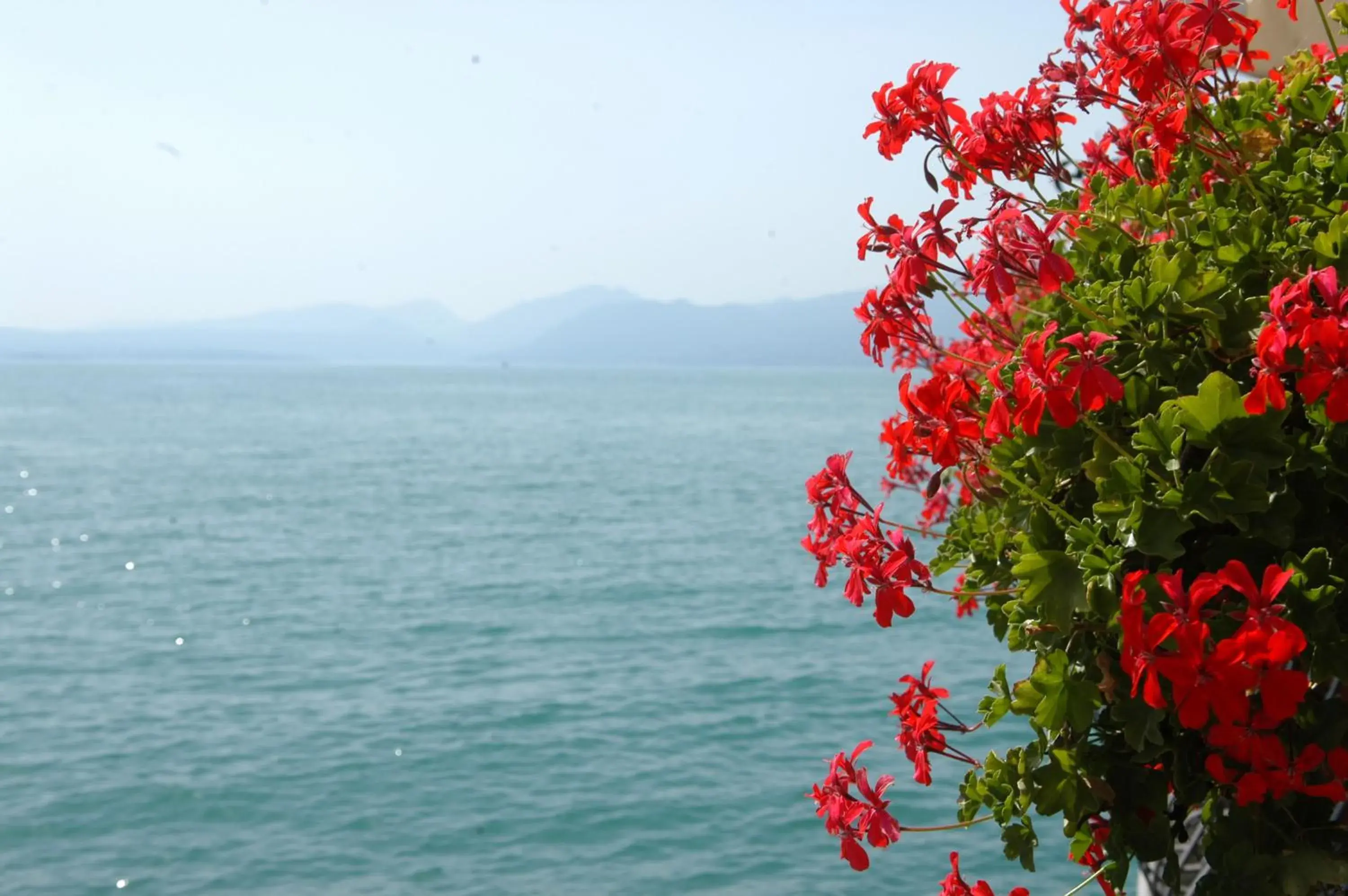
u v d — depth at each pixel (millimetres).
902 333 2246
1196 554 1873
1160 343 1977
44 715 15789
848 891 9602
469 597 25219
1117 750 1858
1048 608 1833
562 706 15883
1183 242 2135
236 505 44156
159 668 18750
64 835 11367
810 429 100000
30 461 64375
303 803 12227
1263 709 1610
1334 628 1653
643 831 11227
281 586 26828
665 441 83812
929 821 10805
